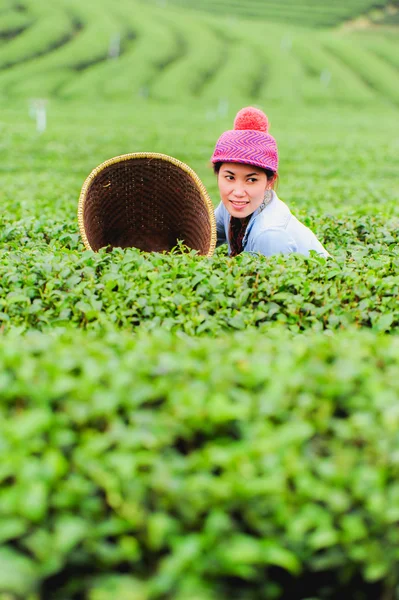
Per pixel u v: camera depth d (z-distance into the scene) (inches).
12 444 100.3
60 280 183.5
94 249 242.1
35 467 96.7
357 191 526.3
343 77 2464.3
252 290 180.4
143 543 100.7
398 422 108.6
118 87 2073.1
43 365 115.2
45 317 169.3
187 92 2126.0
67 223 265.9
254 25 3090.6
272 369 119.2
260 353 125.4
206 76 2336.4
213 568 96.7
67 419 105.9
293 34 2962.6
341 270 202.7
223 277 191.0
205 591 95.0
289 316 175.5
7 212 311.7
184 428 106.7
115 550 96.9
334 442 108.8
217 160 212.5
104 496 102.1
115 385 110.0
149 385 111.7
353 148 1015.0
